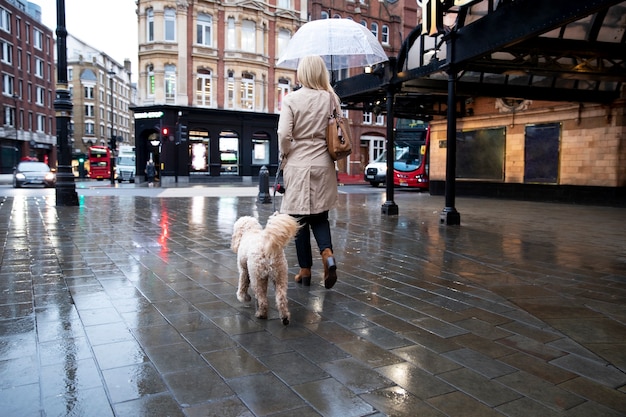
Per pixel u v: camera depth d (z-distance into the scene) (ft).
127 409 8.00
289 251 22.56
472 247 23.71
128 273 17.65
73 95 253.03
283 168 15.21
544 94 42.98
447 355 10.47
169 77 114.11
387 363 10.02
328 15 133.59
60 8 42.93
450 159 31.96
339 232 28.66
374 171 94.17
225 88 119.34
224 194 65.16
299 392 8.70
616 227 31.14
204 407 8.11
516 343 11.21
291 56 33.76
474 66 32.19
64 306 13.55
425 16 31.22
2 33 160.04
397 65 37.09
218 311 13.34
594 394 8.75
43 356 10.09
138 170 116.06
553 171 50.96
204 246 23.50
